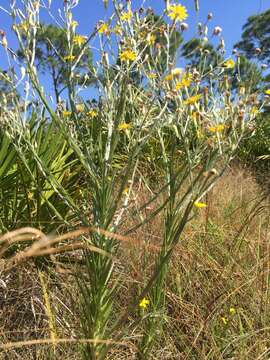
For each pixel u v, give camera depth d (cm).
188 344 213
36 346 198
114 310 216
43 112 288
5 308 223
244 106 162
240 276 251
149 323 183
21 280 230
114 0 167
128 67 163
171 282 255
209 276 265
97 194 159
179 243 267
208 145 159
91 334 156
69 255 254
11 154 266
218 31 176
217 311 223
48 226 256
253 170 758
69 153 321
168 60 169
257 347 204
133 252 241
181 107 163
